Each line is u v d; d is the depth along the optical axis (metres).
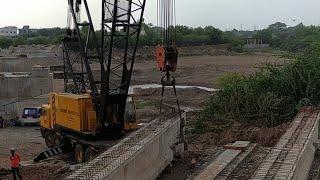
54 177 15.30
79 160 17.94
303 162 13.09
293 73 21.19
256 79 21.88
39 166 17.39
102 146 16.41
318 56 22.20
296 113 19.64
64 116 18.98
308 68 21.19
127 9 16.61
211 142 18.31
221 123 20.30
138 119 27.75
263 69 22.88
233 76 24.52
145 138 13.33
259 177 11.34
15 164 15.24
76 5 18.56
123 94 17.48
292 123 16.94
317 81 20.39
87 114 17.61
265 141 17.31
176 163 15.35
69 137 18.73
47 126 21.53
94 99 17.62
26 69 47.81
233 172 13.17
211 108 21.58
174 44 13.94
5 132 28.92
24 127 31.27
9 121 32.09
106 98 17.08
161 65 13.69
